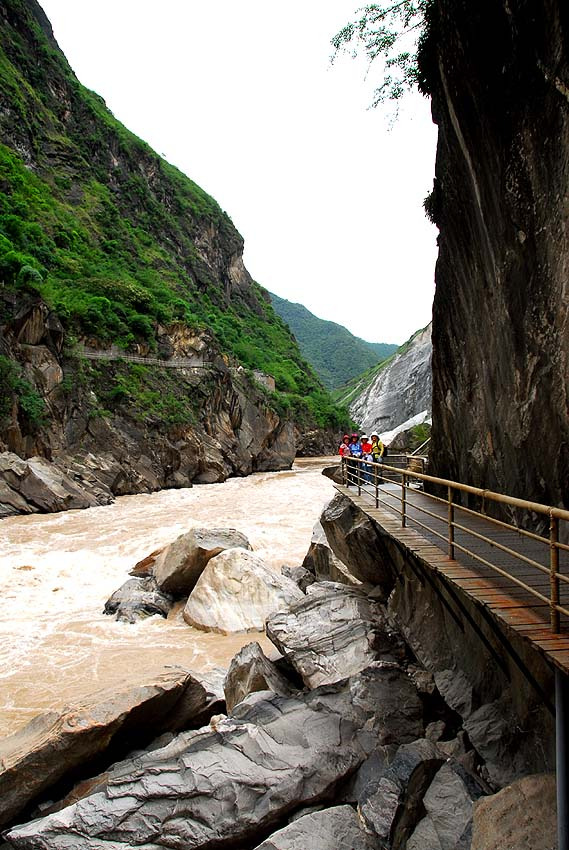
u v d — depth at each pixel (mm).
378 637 7938
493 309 7207
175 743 5965
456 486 5633
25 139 61375
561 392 5500
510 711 5355
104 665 10062
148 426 39250
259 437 56156
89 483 31297
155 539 20125
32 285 33000
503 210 6527
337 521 10773
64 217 56531
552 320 5590
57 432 32594
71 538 20531
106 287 45969
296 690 7957
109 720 6156
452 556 5875
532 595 4652
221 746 5852
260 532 20453
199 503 30219
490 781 4980
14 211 48062
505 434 7059
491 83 6441
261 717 6320
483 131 6805
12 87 62625
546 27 5242
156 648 10844
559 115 5172
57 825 5238
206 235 98062
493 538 6734
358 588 10039
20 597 13898
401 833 4738
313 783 5406
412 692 6719
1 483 25703
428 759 5336
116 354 41344
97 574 15914
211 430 48125
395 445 24328
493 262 7043
